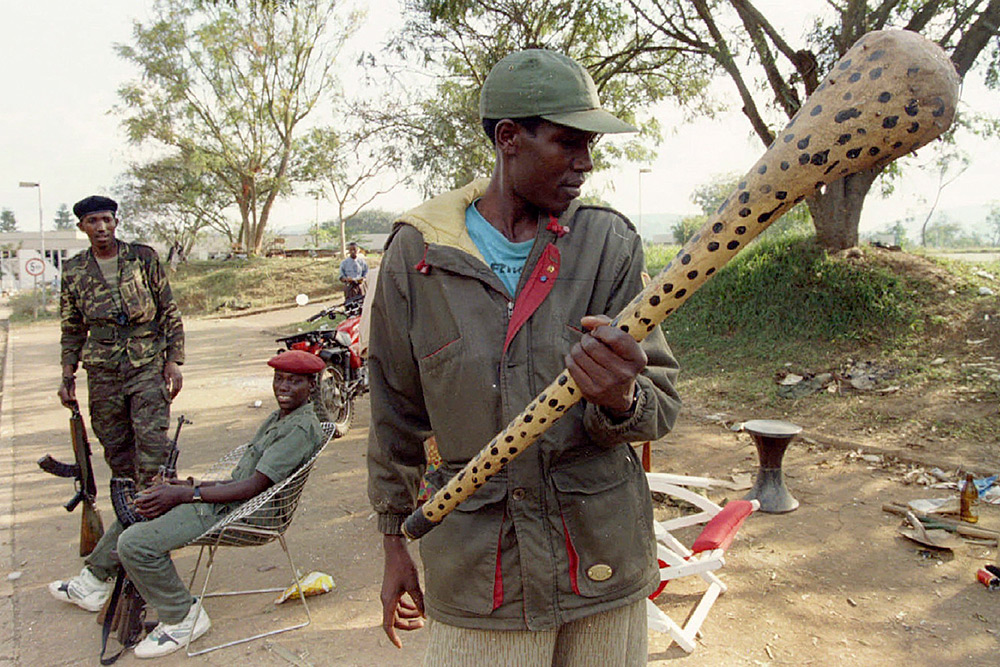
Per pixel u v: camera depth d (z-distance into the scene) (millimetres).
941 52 771
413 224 1396
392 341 1456
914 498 4562
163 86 26328
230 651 3117
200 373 10547
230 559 4070
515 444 1145
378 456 1545
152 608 3164
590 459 1339
